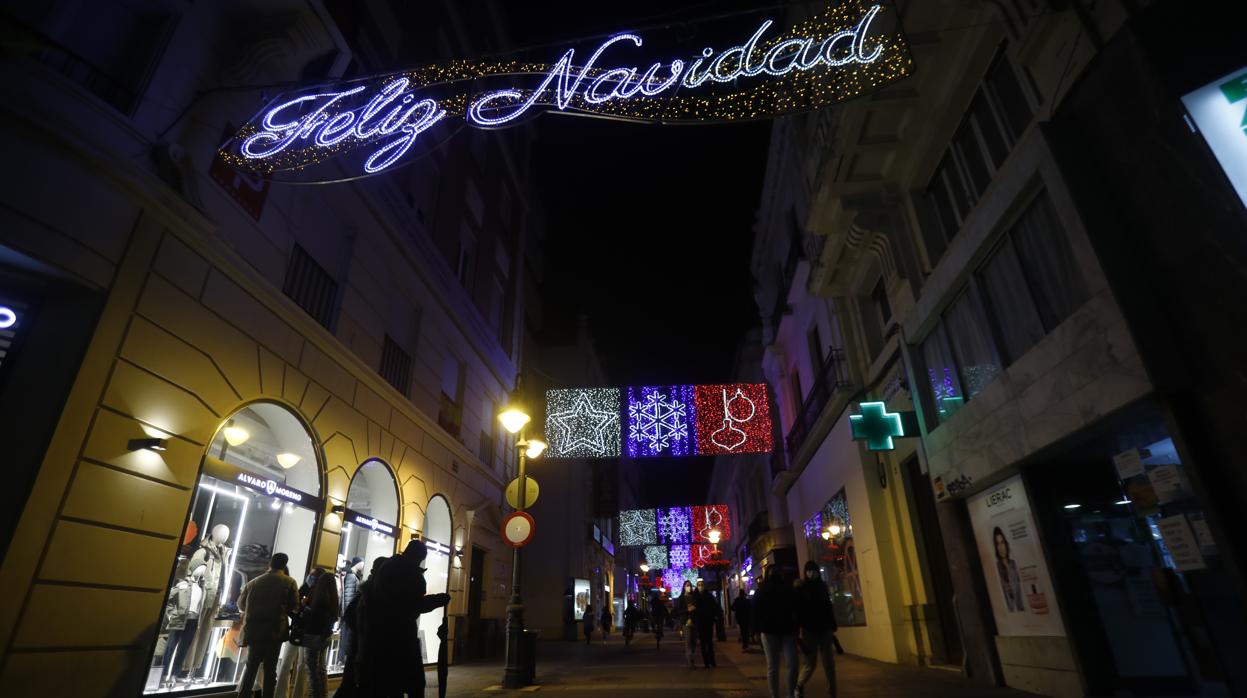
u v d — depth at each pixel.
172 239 6.31
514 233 22.34
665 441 17.25
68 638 4.98
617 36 6.68
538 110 6.91
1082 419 5.23
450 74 7.73
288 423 8.51
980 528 7.53
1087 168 5.14
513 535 9.70
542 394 30.67
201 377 6.62
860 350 12.36
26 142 5.12
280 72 8.02
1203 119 4.07
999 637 7.21
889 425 9.03
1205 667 4.53
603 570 39.81
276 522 8.35
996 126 7.04
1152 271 4.63
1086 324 5.07
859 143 8.59
